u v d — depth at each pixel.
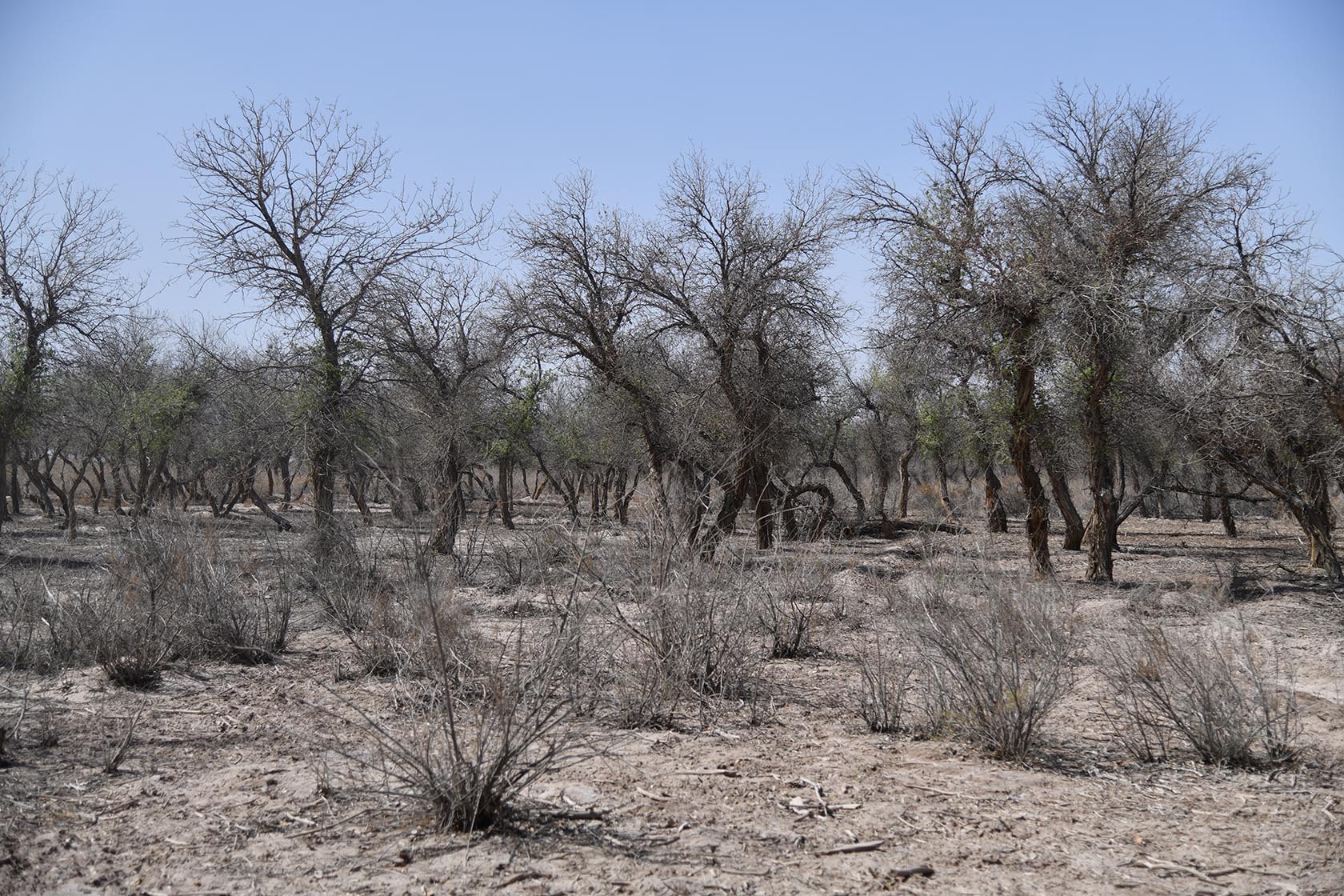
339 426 17.00
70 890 3.96
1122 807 5.04
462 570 13.08
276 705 7.39
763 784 5.41
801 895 3.89
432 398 17.88
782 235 18.89
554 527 9.73
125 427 24.86
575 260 18.88
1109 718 6.83
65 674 8.45
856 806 5.01
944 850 4.38
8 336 22.27
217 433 25.66
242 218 17.55
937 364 17.12
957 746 6.32
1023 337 14.88
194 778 5.51
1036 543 15.21
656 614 7.81
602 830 4.62
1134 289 13.33
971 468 40.69
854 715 7.23
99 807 4.98
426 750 5.02
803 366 21.45
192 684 8.17
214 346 30.02
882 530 26.78
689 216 18.94
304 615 10.86
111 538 13.54
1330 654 9.30
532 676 6.38
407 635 8.60
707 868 4.16
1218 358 11.43
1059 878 4.07
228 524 22.84
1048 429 16.36
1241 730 5.88
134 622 8.53
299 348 17.53
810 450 27.77
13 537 24.56
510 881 4.02
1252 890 3.95
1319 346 10.51
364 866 4.19
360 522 19.53
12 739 6.22
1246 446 14.30
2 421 21.67
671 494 9.02
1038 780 5.54
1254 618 11.78
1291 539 28.50
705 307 18.67
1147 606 12.27
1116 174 14.95
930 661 6.86
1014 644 6.39
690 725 6.89
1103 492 15.74
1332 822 4.78
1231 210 14.34
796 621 9.85
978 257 14.79
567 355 19.42
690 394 19.27
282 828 4.65
